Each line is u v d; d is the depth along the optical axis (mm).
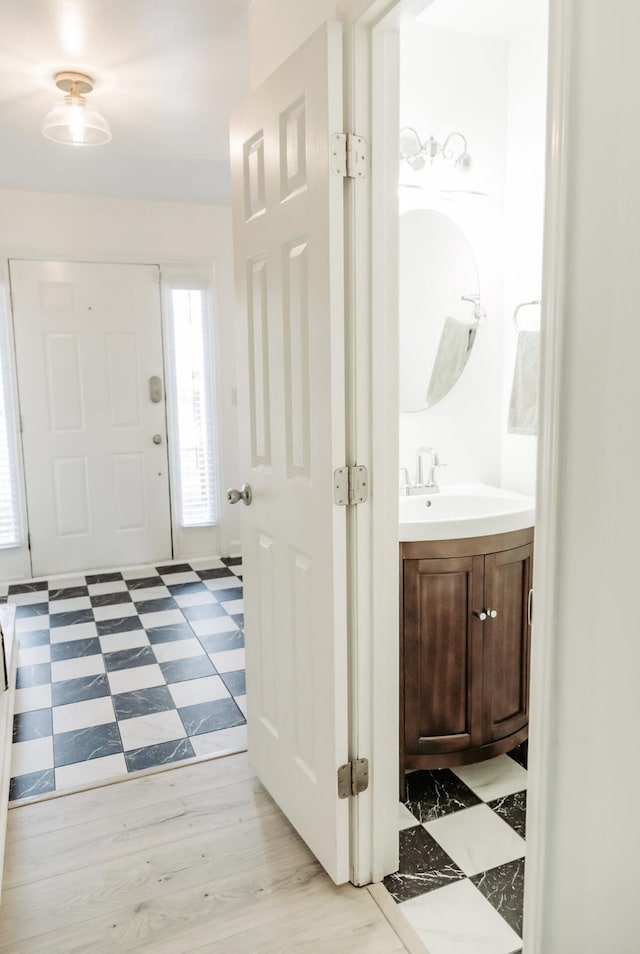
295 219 1561
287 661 1801
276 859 1776
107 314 4141
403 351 2443
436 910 1603
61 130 2566
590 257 772
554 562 861
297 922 1569
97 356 4156
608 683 797
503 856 1777
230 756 2266
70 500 4215
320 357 1494
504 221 2516
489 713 2059
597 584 801
